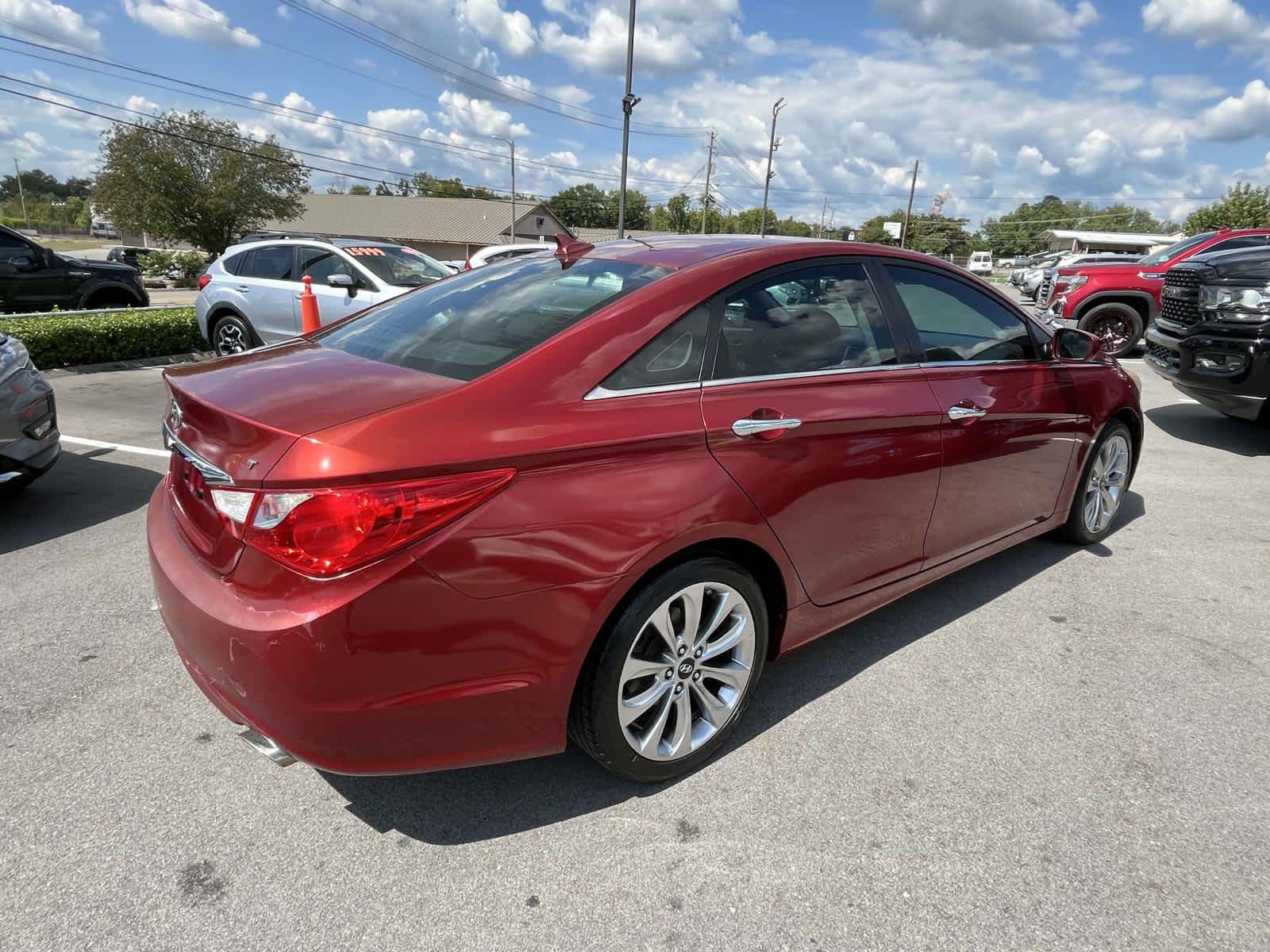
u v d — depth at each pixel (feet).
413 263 30.68
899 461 9.21
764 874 6.78
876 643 10.69
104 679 9.34
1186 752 8.54
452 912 6.34
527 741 6.77
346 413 6.12
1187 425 24.66
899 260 10.11
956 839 7.22
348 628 5.70
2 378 13.69
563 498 6.44
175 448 7.30
